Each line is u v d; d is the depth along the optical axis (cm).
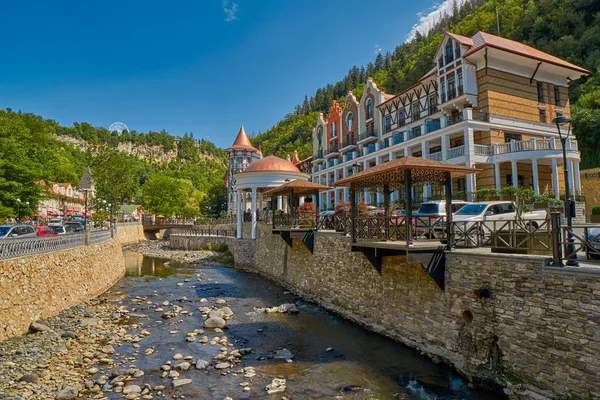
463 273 1016
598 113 4200
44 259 1523
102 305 1872
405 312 1256
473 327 974
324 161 6262
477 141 3362
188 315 1711
